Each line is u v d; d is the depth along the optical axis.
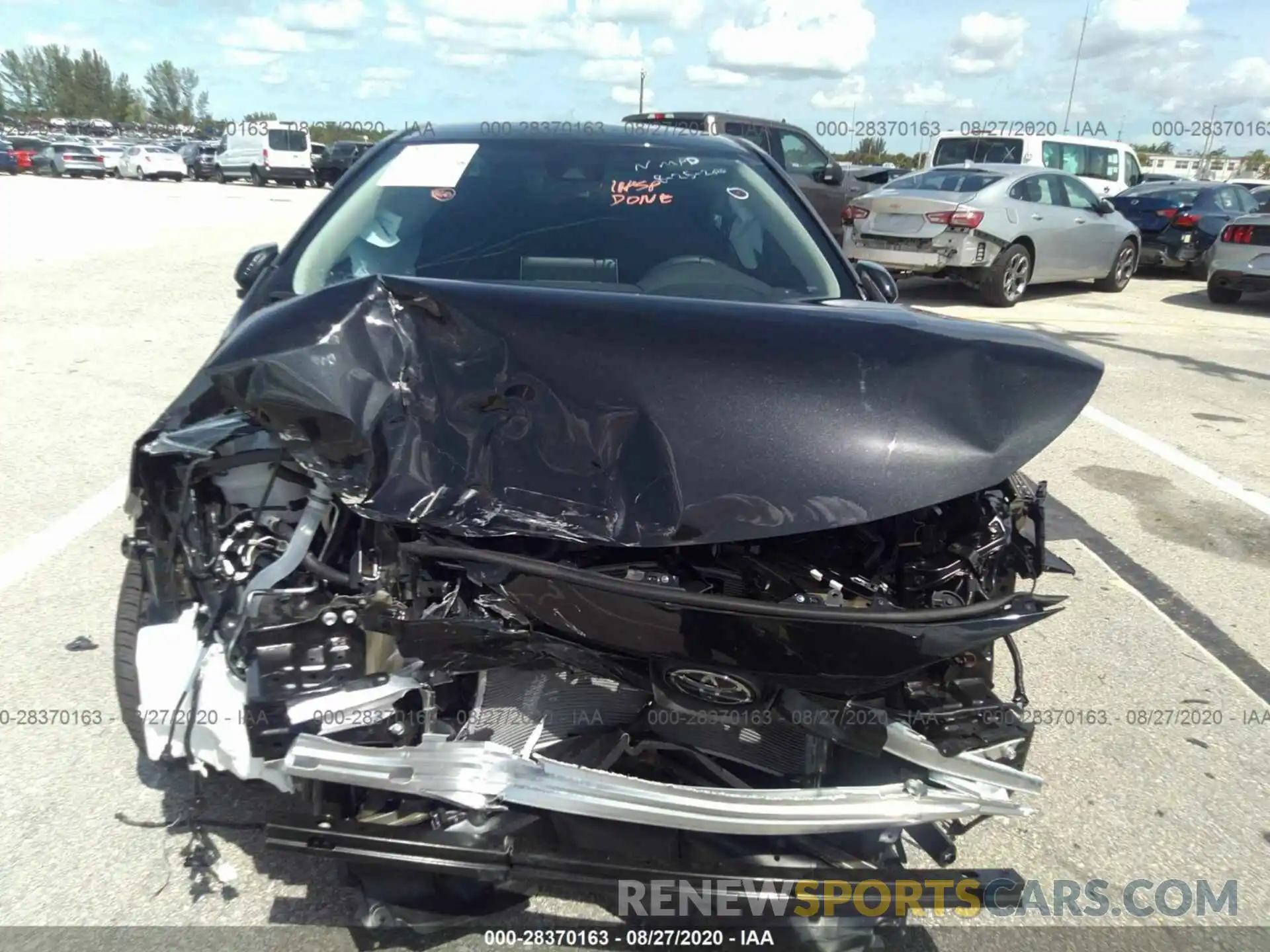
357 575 2.28
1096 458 6.84
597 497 2.10
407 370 2.24
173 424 2.45
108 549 4.75
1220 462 6.81
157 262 13.95
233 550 2.34
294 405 2.13
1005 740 2.25
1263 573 5.06
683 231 3.52
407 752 2.12
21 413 6.75
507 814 2.24
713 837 2.25
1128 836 3.07
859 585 2.22
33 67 104.56
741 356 2.25
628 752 2.36
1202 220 16.41
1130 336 11.22
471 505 2.12
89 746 3.25
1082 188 14.13
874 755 2.21
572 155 3.84
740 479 2.08
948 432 2.16
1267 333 11.71
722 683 2.15
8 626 4.00
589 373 2.21
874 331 2.36
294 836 2.19
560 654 2.17
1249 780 3.37
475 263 3.36
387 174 3.77
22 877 2.67
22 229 17.33
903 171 18.11
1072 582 4.87
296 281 3.34
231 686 2.25
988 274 12.78
